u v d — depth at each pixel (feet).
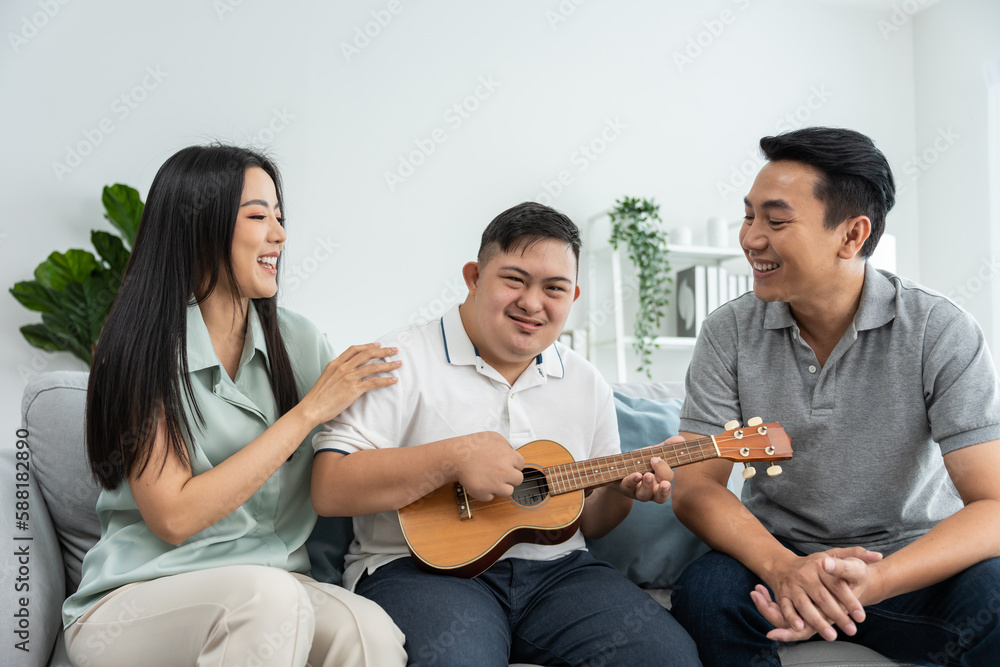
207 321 4.08
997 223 13.82
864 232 4.02
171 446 3.58
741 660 3.79
